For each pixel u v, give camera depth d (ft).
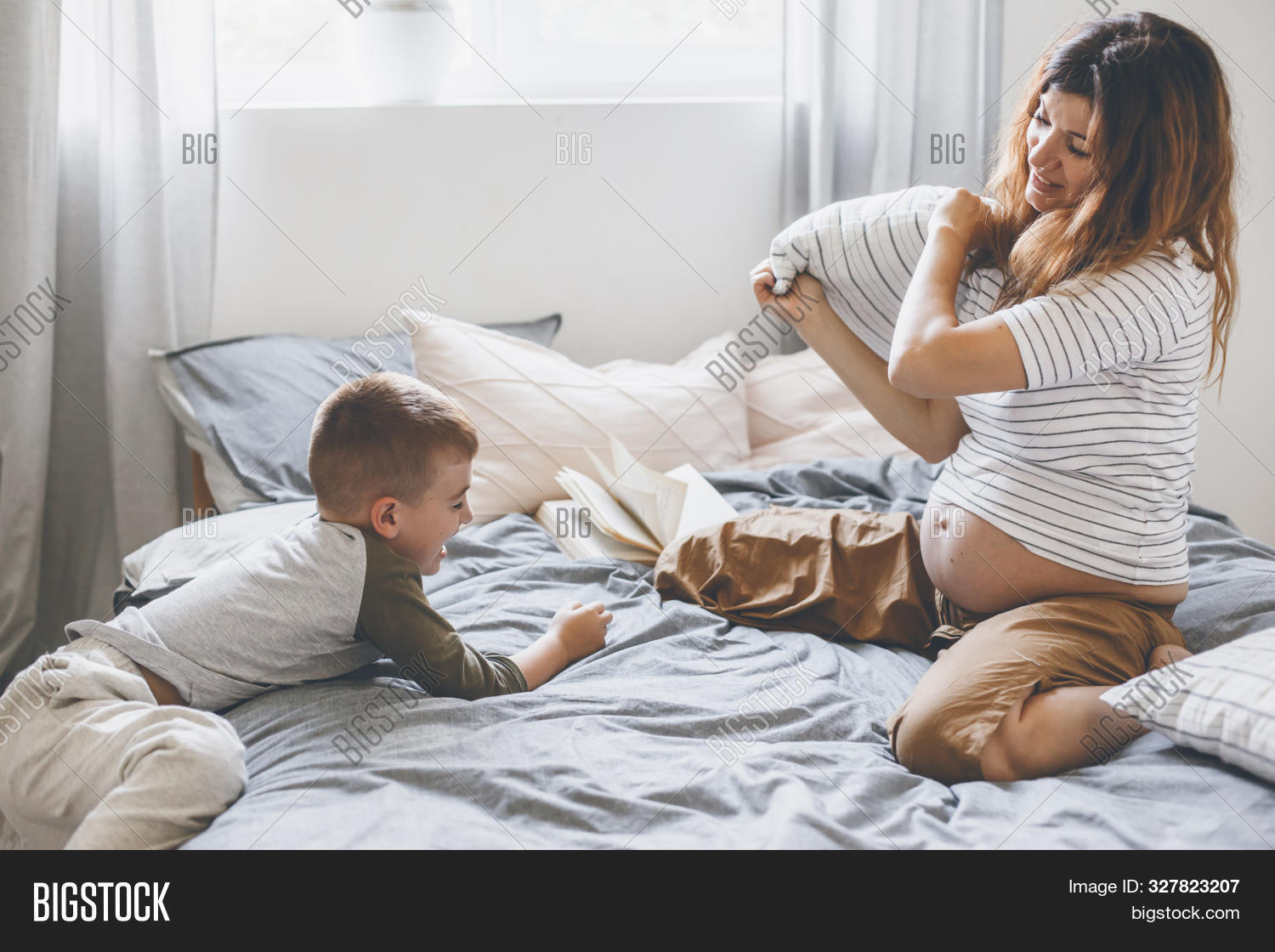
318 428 3.81
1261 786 2.95
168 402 6.41
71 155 6.66
